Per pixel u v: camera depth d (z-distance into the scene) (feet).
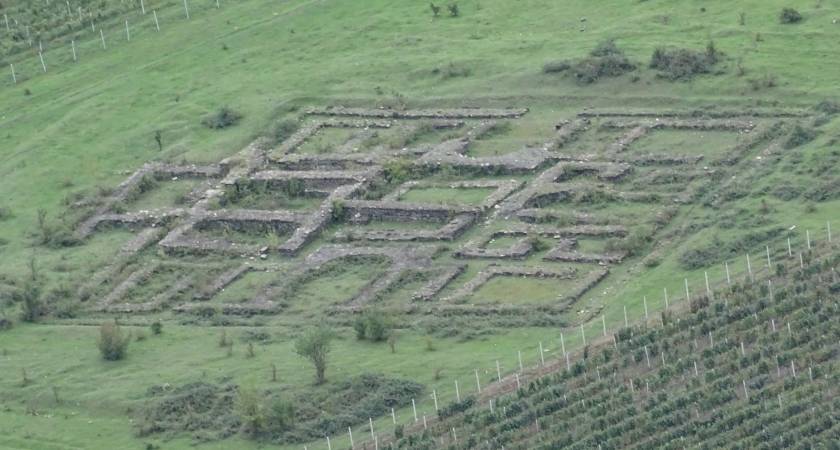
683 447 619.67
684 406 637.71
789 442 613.11
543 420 643.04
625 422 631.56
